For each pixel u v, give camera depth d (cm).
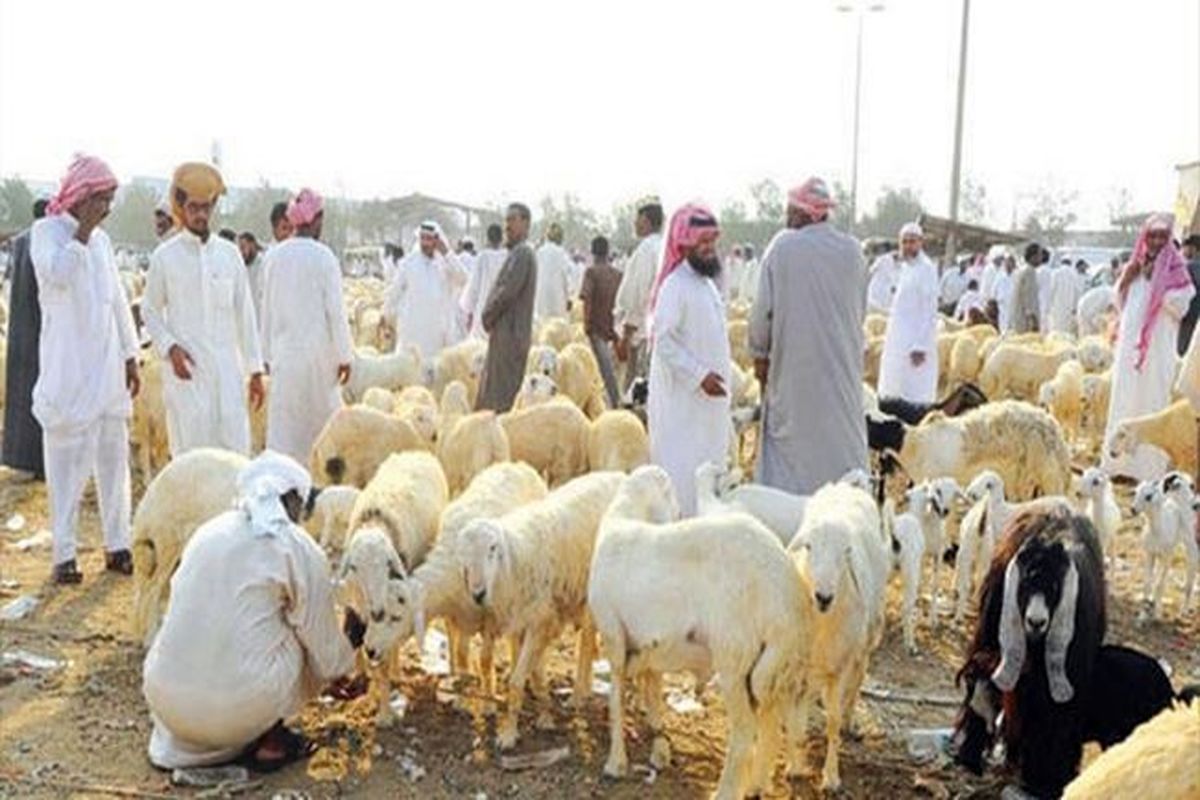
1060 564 461
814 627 498
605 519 542
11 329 968
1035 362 1455
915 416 1128
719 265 710
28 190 5769
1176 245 1088
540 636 558
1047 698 475
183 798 488
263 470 535
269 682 499
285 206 1062
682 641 491
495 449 836
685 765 535
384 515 579
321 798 494
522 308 1050
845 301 687
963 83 2691
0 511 943
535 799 498
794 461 692
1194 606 795
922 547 702
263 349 892
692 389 698
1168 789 319
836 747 513
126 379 780
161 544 640
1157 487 756
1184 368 882
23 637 661
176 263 755
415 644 666
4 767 511
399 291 1422
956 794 504
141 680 609
